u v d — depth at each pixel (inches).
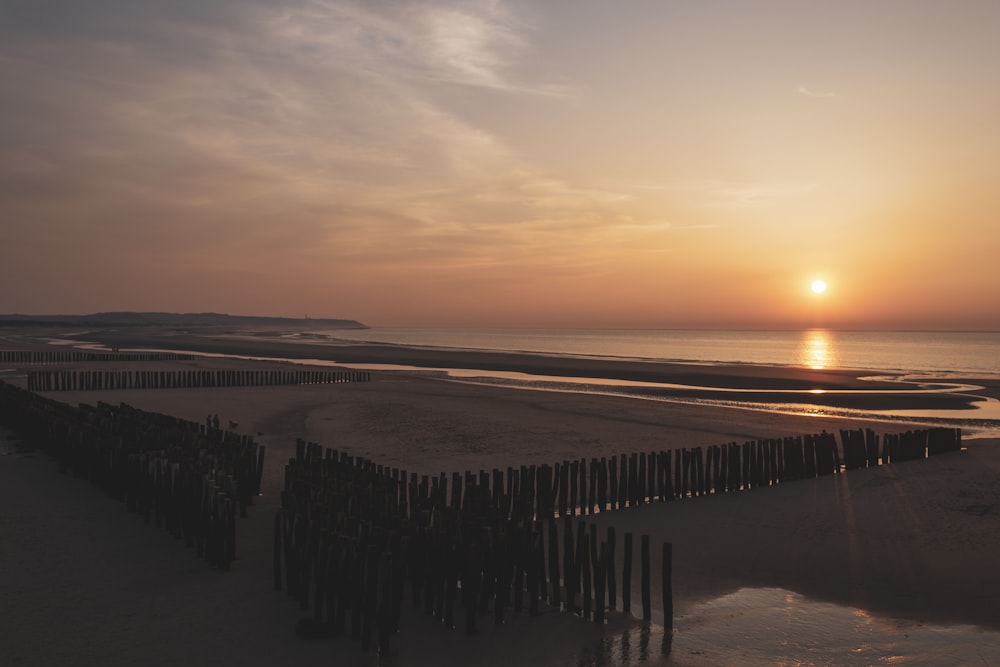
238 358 2925.7
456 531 372.5
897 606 385.7
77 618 349.1
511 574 378.0
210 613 358.0
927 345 6943.9
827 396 1547.7
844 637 346.6
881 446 878.4
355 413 1112.8
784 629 354.9
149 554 447.5
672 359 3464.6
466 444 848.9
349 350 3885.3
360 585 333.4
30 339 4822.8
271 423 1015.0
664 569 350.3
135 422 724.0
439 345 5541.3
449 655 320.5
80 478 663.8
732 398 1509.6
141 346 3902.6
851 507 589.9
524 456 783.7
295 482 493.7
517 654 322.7
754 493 649.6
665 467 625.9
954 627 358.6
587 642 335.9
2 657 305.7
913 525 535.8
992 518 550.0
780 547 488.1
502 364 2706.7
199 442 619.8
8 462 737.0
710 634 348.2
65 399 1263.5
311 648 323.3
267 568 425.4
